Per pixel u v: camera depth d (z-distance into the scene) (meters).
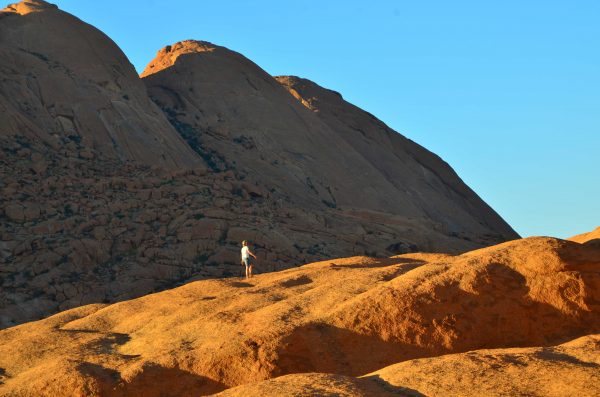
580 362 13.93
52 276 51.62
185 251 57.81
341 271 25.61
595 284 19.56
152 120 80.44
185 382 18.34
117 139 74.06
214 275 56.44
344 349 18.78
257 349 18.47
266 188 82.31
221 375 18.28
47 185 61.22
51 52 79.94
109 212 60.34
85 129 73.19
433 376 13.90
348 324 19.09
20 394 18.58
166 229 59.91
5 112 67.81
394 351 18.73
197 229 60.03
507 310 19.28
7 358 21.89
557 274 19.66
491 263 20.08
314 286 23.88
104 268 54.56
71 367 19.09
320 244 66.12
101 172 67.12
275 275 28.03
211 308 23.09
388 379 14.21
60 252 53.88
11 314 47.31
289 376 14.23
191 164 79.12
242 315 21.38
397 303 19.34
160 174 69.44
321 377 13.98
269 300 22.75
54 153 67.38
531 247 20.38
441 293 19.48
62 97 74.56
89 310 26.75
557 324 19.22
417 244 77.31
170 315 23.38
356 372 18.38
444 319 19.11
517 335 19.09
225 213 63.03
